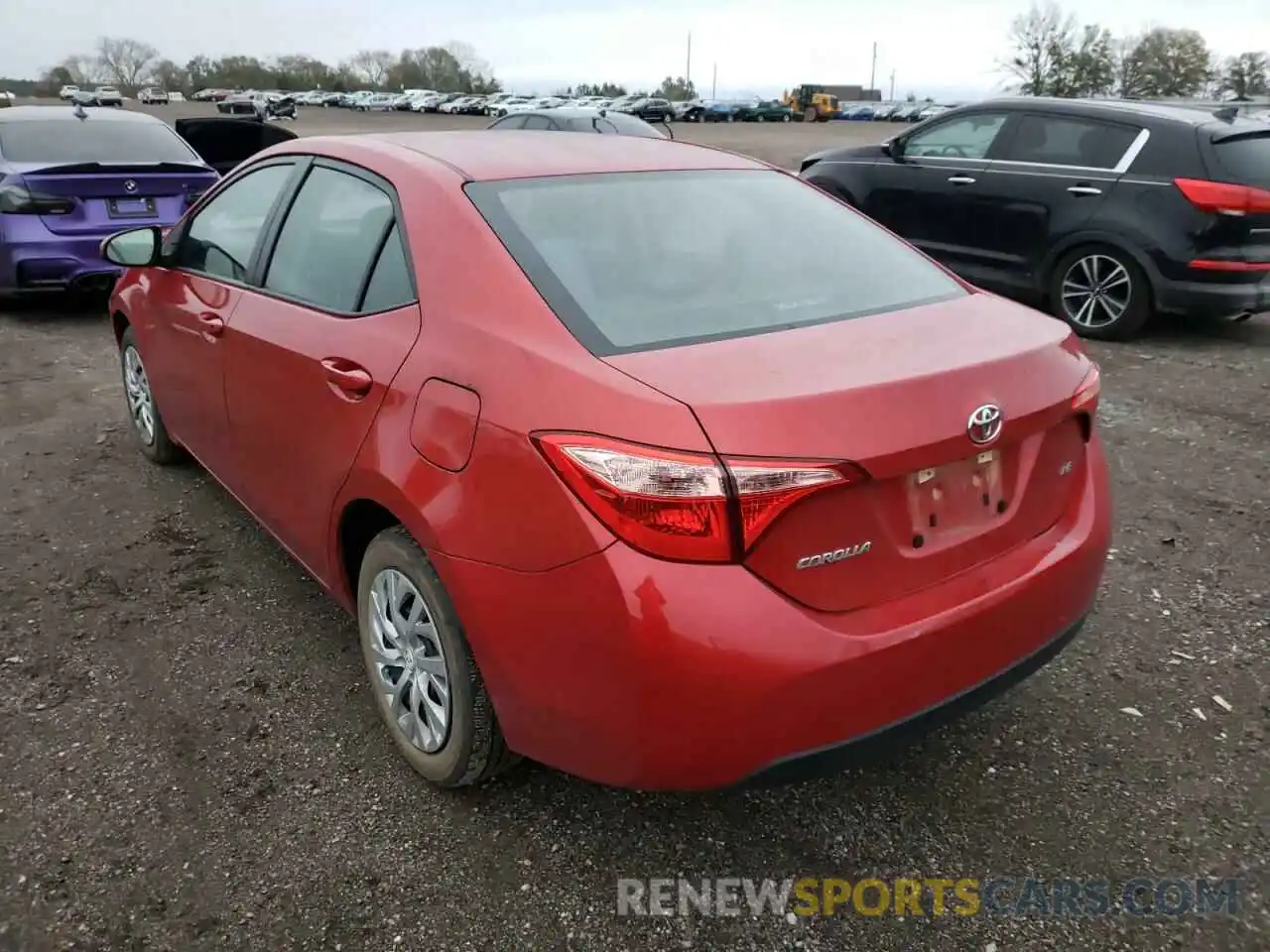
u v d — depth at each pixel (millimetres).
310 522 2996
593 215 2715
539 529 2080
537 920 2271
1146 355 7035
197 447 4012
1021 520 2418
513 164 2869
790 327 2410
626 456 1961
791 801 2652
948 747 2861
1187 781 2711
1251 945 2203
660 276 2553
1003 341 2414
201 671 3191
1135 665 3238
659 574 1953
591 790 2676
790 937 2240
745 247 2791
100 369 6586
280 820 2555
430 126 48469
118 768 2736
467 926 2252
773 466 1935
